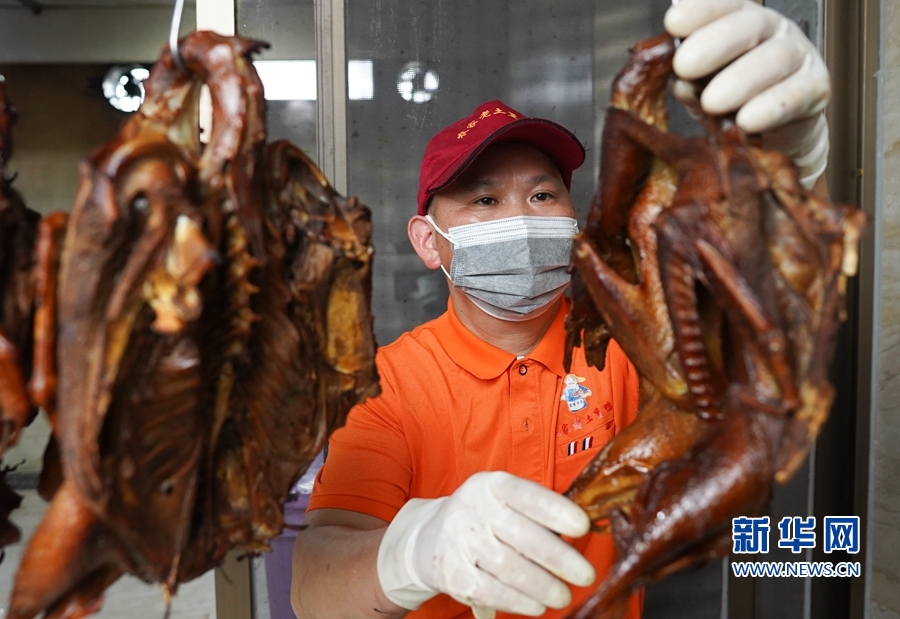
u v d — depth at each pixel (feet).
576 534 2.38
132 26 15.15
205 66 1.98
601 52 6.18
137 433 1.80
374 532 3.56
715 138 2.05
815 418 1.80
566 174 4.73
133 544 1.84
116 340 1.67
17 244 1.97
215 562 2.18
